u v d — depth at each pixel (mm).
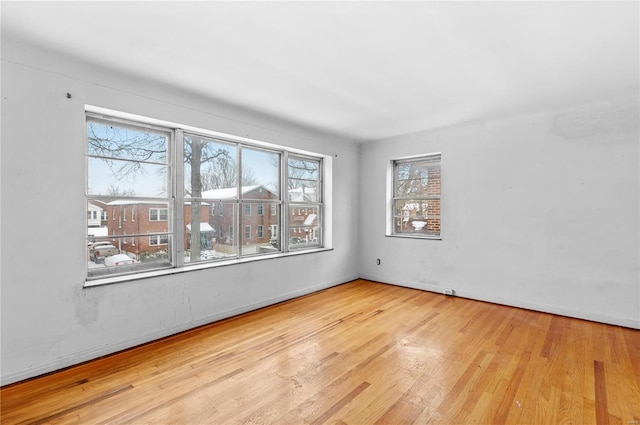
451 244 4836
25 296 2453
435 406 2115
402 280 5383
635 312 3527
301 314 3963
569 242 3914
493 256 4457
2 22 2154
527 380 2430
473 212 4625
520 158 4234
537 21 2141
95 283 2824
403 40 2389
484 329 3479
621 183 3609
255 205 4465
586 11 2027
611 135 3652
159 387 2336
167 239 3547
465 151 4691
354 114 4203
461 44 2445
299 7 1991
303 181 5176
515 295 4281
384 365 2664
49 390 2293
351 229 5762
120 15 2074
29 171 2471
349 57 2656
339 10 2021
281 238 4801
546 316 3914
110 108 2883
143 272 3299
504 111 4074
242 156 4301
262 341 3150
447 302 4477
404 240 5348
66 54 2602
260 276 4219
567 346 3045
